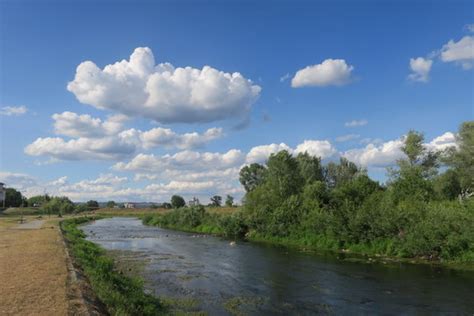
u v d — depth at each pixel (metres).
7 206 155.88
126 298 16.61
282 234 53.12
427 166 63.31
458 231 32.78
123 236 62.41
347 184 52.16
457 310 19.00
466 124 59.09
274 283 24.86
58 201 141.38
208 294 21.77
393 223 38.16
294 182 66.44
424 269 29.89
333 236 45.06
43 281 17.59
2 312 12.80
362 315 18.17
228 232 63.56
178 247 46.03
